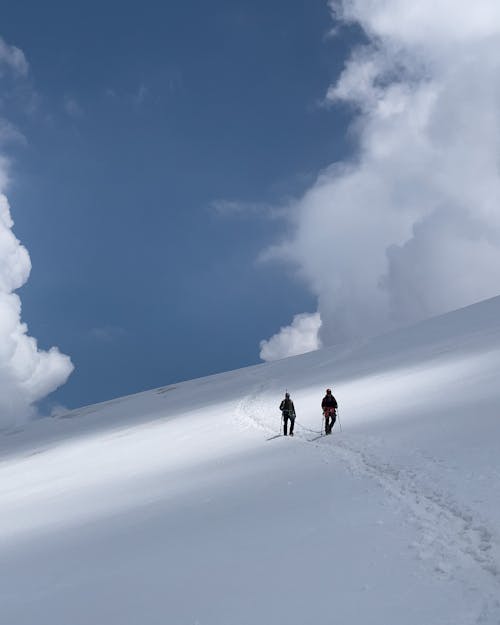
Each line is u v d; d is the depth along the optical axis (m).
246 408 41.06
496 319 54.16
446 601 6.38
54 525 16.03
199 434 32.22
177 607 7.70
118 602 8.42
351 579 7.39
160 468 22.58
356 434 19.73
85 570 10.54
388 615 6.29
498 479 10.32
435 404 21.94
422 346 52.16
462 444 13.77
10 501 24.78
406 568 7.44
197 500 14.23
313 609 6.76
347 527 9.49
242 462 19.20
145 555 10.41
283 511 11.26
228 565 8.81
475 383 24.30
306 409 32.50
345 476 13.56
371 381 37.38
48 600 9.39
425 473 11.92
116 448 36.69
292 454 18.77
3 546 15.06
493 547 7.62
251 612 7.02
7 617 9.11
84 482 24.34
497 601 6.16
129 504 16.14
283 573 8.02
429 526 8.83
